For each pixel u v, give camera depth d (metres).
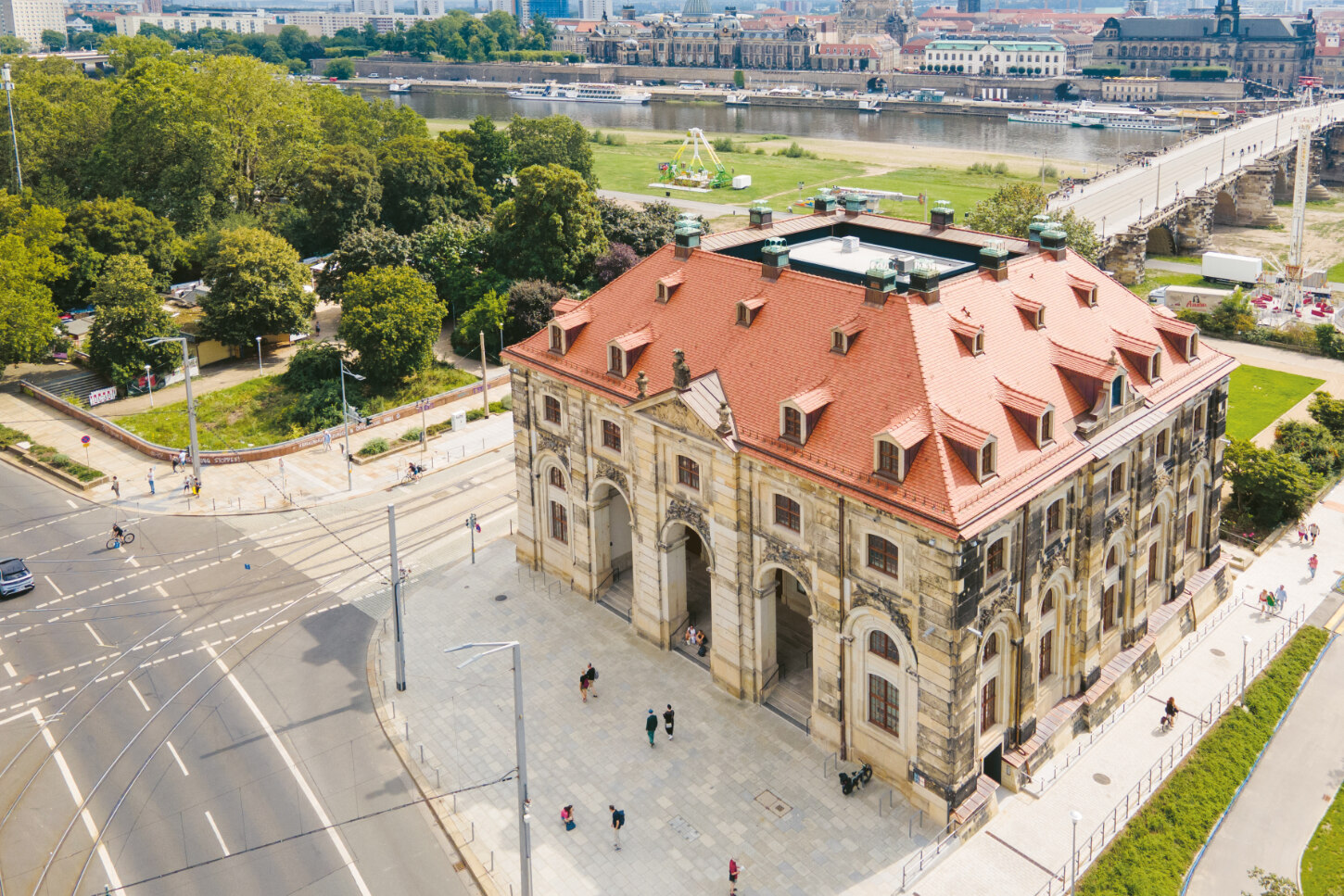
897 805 67.19
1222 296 164.88
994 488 61.38
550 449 89.19
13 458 120.56
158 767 72.44
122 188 185.12
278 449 119.62
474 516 99.06
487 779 70.69
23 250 139.75
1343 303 170.38
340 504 109.38
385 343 131.62
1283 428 114.00
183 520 106.56
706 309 78.69
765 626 74.81
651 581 82.12
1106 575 74.31
